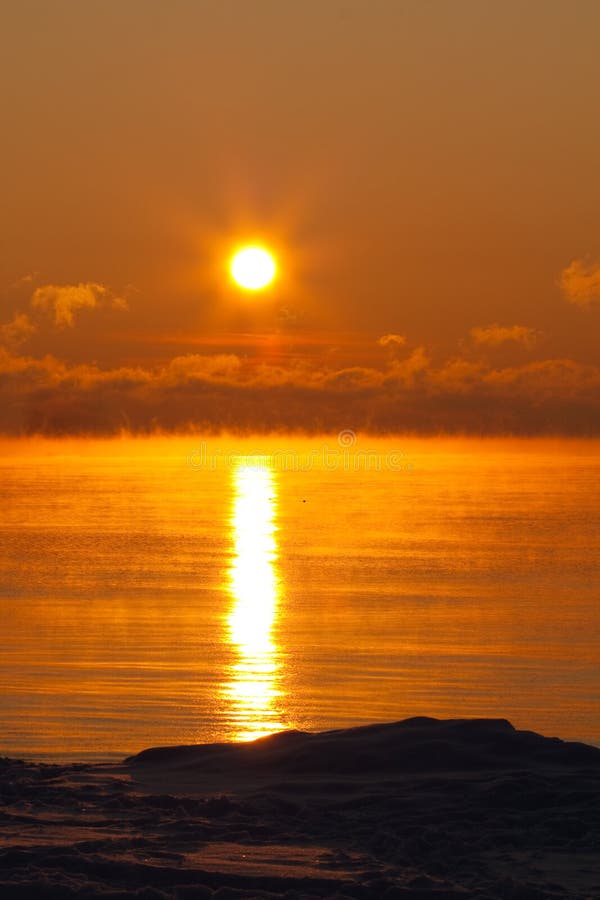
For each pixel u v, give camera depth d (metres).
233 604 114.38
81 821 18.25
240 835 17.39
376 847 16.89
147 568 162.38
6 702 55.91
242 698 57.97
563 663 73.25
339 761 22.30
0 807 19.50
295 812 19.27
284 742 23.98
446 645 82.56
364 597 122.00
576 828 17.84
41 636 87.12
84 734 47.31
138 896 14.07
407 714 54.22
